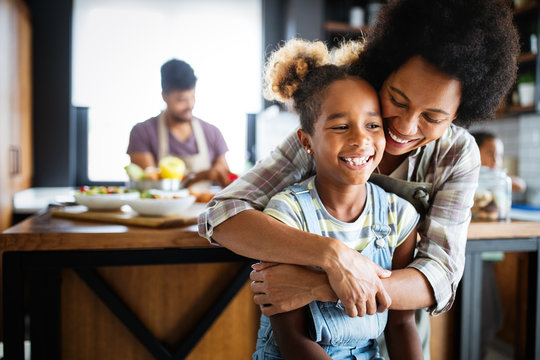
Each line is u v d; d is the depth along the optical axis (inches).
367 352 34.5
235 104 131.9
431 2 28.8
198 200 72.7
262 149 134.7
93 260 42.9
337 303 32.3
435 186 37.8
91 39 123.7
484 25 28.8
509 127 123.3
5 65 94.7
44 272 43.7
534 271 51.3
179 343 49.2
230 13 129.1
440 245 36.0
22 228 44.8
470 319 49.9
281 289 31.5
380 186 40.2
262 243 31.7
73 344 47.2
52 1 121.3
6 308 41.9
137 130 80.7
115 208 56.8
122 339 48.2
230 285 47.9
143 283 48.2
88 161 129.0
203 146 82.6
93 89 125.2
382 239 34.8
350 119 30.7
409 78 29.1
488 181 53.0
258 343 37.0
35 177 123.3
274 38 131.3
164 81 77.9
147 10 125.3
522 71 109.4
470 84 29.2
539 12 102.0
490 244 49.2
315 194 34.7
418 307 33.5
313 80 33.0
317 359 30.3
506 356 62.2
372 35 33.6
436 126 30.8
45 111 123.0
